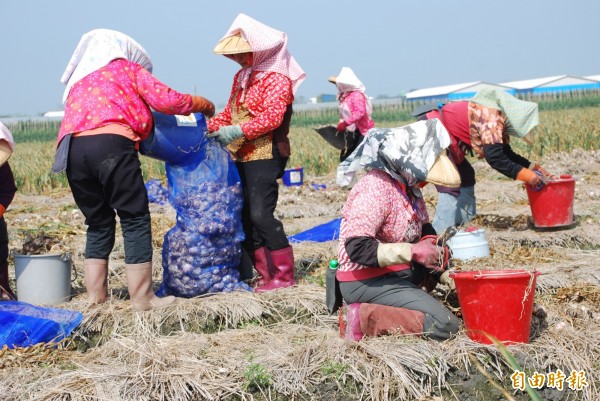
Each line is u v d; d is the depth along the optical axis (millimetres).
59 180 15781
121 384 3938
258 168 5598
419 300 4336
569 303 5176
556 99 70125
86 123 4906
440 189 6727
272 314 5043
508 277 4090
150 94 4965
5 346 4445
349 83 10234
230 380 4000
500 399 4090
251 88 5617
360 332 4445
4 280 5555
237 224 5496
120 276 6344
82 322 4828
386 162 4309
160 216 9383
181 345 4449
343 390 3998
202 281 5328
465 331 4340
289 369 4062
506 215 8523
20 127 63062
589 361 4273
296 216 10000
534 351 4203
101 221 5148
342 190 12250
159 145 5117
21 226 9031
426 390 4012
